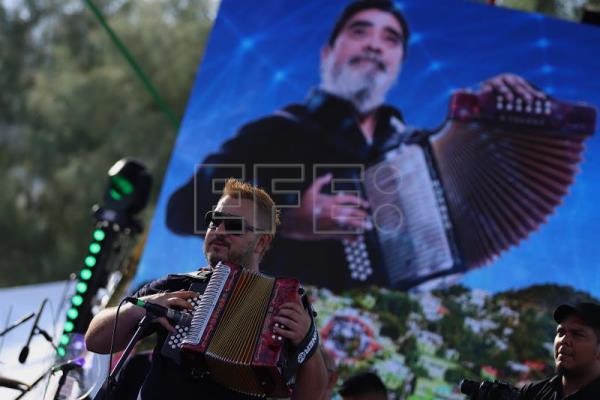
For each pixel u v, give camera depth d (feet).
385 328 31.14
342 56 33.45
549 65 33.22
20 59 109.70
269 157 32.73
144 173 30.04
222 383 16.81
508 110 32.83
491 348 30.86
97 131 94.84
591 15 35.12
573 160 32.53
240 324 16.56
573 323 19.07
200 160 32.73
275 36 33.68
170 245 31.99
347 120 32.96
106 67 95.45
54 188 97.76
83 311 28.30
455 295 31.53
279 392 16.63
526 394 19.54
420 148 32.71
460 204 32.24
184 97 93.50
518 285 31.58
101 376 22.11
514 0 63.41
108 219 29.63
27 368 28.12
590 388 18.97
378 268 31.78
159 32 94.73
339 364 30.73
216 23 33.81
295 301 16.76
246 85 33.37
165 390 16.90
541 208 32.17
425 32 33.53
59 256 96.94
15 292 35.99
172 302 16.83
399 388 30.50
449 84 33.14
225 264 16.97
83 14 108.68
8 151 102.94
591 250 31.86
